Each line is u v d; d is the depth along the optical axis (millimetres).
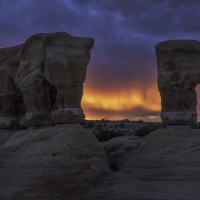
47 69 16234
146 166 16453
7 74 19750
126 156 19125
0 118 19781
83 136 15688
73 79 15859
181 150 16312
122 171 16719
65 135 15117
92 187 15062
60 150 14469
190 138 16578
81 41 16328
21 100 20359
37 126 16812
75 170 14508
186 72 17109
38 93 16719
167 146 16703
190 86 17422
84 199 14641
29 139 15445
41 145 14859
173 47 17297
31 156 14523
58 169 14141
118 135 30875
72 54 15766
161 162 16234
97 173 15461
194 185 14891
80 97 16172
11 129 19938
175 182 15359
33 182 13805
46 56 16266
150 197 14930
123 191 15445
